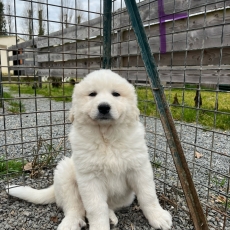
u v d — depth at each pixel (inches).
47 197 23.2
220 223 20.1
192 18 42.4
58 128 53.6
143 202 20.0
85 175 19.2
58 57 97.2
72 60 87.8
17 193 22.9
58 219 21.1
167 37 46.5
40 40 111.2
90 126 19.7
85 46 75.5
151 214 19.7
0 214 21.6
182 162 18.1
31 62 126.0
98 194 19.1
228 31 38.2
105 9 27.3
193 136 46.9
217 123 52.3
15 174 29.1
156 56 49.5
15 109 71.1
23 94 103.5
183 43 44.5
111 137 19.2
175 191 23.3
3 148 38.8
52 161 30.9
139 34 17.7
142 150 19.8
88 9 28.6
